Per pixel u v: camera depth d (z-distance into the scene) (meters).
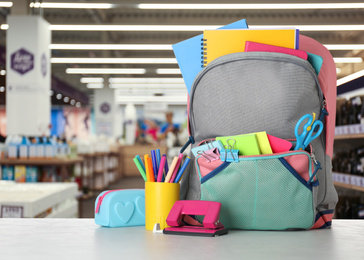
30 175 5.09
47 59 6.64
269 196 0.86
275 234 0.86
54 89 13.52
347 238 0.82
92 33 11.18
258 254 0.67
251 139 0.86
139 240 0.79
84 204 6.65
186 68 1.03
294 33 0.96
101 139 10.73
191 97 0.98
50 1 6.43
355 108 3.09
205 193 0.90
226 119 0.92
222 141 0.89
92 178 9.33
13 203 2.14
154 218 0.91
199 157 0.89
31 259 0.64
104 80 15.00
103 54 12.10
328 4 6.10
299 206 0.87
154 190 0.91
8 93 6.21
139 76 16.20
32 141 5.25
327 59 1.09
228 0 6.08
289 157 0.85
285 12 9.03
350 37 10.20
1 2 6.33
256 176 0.86
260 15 9.35
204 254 0.67
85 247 0.73
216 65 0.93
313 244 0.76
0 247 0.73
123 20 10.10
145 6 6.20
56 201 2.69
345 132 3.14
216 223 0.84
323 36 10.20
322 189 0.96
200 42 1.01
